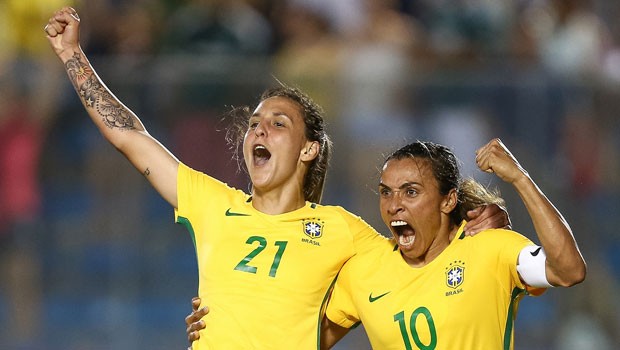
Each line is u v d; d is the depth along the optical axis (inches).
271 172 868.6
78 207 1386.6
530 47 1534.2
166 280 1378.0
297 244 855.7
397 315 820.0
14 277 1386.6
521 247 805.2
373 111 1380.4
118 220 1381.6
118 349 1374.3
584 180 1381.6
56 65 1408.7
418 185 822.5
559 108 1384.1
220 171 1350.9
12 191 1390.3
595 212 1379.2
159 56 1514.5
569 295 1381.6
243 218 866.1
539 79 1390.3
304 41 1556.3
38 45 1546.5
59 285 1385.3
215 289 847.1
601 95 1390.3
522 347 1381.6
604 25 1621.6
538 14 1587.1
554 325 1380.4
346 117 1376.7
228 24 1547.7
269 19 1588.3
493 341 807.7
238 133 1080.8
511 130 1381.6
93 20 1584.6
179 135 1366.9
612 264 1378.0
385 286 832.3
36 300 1385.3
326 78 1387.8
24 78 1405.0
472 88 1385.3
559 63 1486.2
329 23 1569.9
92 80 891.4
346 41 1561.3
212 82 1381.6
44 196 1391.5
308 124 883.4
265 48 1562.5
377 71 1412.4
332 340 880.3
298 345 837.2
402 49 1541.6
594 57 1531.7
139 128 893.8
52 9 1553.9
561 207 1379.2
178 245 1379.2
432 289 816.3
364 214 1350.9
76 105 1395.2
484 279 808.9
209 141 1360.7
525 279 802.8
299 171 882.8
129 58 1422.2
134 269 1378.0
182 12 1574.8
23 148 1390.3
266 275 842.8
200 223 872.9
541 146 1380.4
